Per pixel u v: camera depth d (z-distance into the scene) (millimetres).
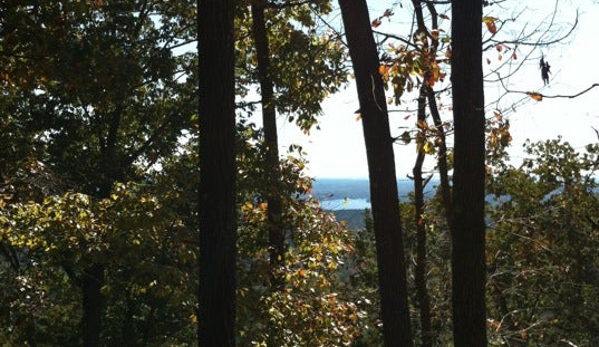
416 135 7605
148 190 11898
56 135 19953
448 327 15922
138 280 11445
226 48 6586
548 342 21312
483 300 6668
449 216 12750
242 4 12461
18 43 10164
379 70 7680
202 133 6590
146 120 21906
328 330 11117
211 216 6516
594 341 24000
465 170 6664
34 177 13164
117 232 10797
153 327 26062
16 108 19000
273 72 14211
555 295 23266
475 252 6633
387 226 7680
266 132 14305
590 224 26656
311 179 13656
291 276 11492
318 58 14141
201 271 6566
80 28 16859
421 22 9242
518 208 27891
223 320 6484
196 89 21750
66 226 10586
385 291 7727
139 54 19078
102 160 20703
